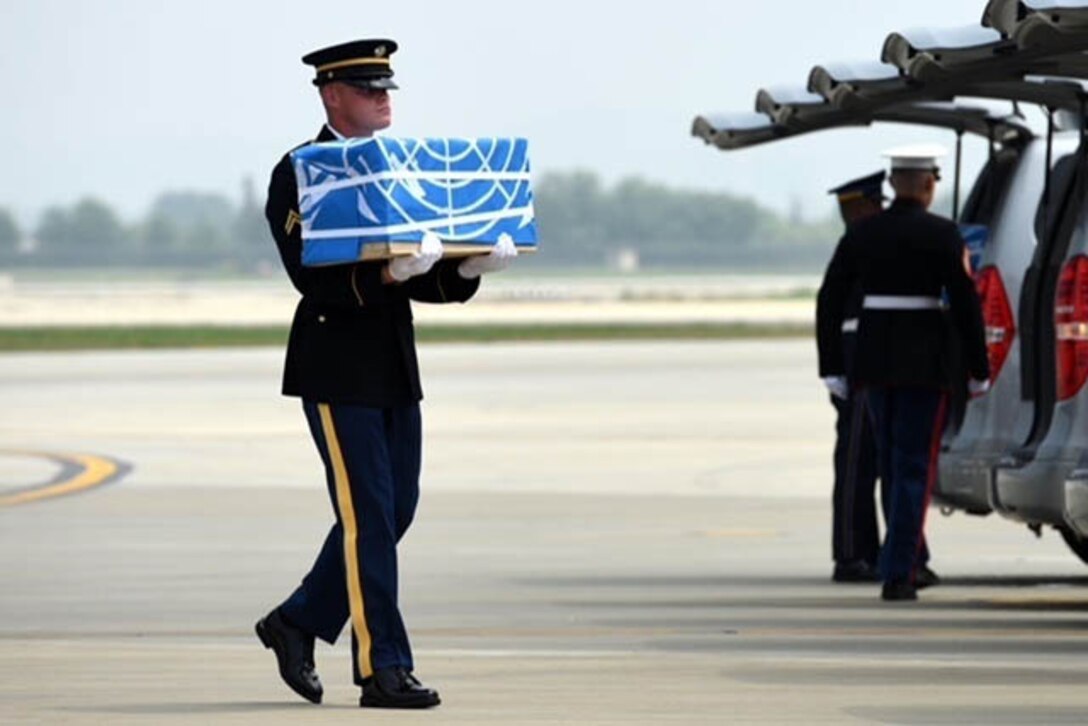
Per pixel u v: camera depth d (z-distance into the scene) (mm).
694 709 15703
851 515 24891
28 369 78375
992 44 20516
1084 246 20688
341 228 15258
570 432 49125
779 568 26438
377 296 15445
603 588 24297
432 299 15898
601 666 18000
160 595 23484
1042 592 24047
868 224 22922
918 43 20656
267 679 17312
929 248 22609
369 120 15836
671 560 27203
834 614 21906
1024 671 17656
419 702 15766
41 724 15164
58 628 20766
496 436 48125
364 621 15789
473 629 20688
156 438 48250
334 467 15852
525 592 23875
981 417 22781
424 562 26938
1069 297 20766
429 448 45125
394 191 15133
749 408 56625
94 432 49906
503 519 32281
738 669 17797
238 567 26188
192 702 16156
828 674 17500
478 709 15734
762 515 32938
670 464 41531
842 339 24812
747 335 108375
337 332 15820
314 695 16047
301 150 15344
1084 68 20781
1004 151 24000
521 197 15586
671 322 131250
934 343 22750
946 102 23797
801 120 25688
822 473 39812
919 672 17594
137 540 29172
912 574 23078
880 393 23188
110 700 16234
